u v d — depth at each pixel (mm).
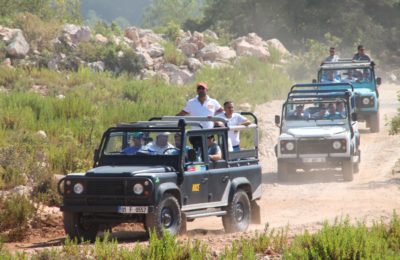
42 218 40719
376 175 56031
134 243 31859
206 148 35250
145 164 34219
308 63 127312
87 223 33750
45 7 141750
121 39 111438
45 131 62344
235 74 105188
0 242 30359
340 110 56812
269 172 58906
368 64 77625
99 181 32500
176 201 32906
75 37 106500
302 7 197625
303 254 25359
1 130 58219
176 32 128500
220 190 35781
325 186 51938
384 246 26141
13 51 95938
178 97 85625
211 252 27312
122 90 86188
